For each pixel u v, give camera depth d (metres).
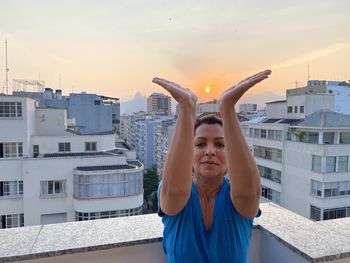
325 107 26.55
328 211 20.53
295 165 22.56
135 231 1.98
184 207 1.30
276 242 2.00
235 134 1.17
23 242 1.83
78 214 15.88
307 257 1.76
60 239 1.87
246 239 1.32
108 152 19.00
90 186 15.72
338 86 30.91
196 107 1.23
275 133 24.64
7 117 16.53
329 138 20.83
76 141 18.61
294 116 27.27
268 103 30.89
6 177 15.77
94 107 34.03
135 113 88.06
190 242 1.28
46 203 15.98
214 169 1.30
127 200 16.23
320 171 20.50
